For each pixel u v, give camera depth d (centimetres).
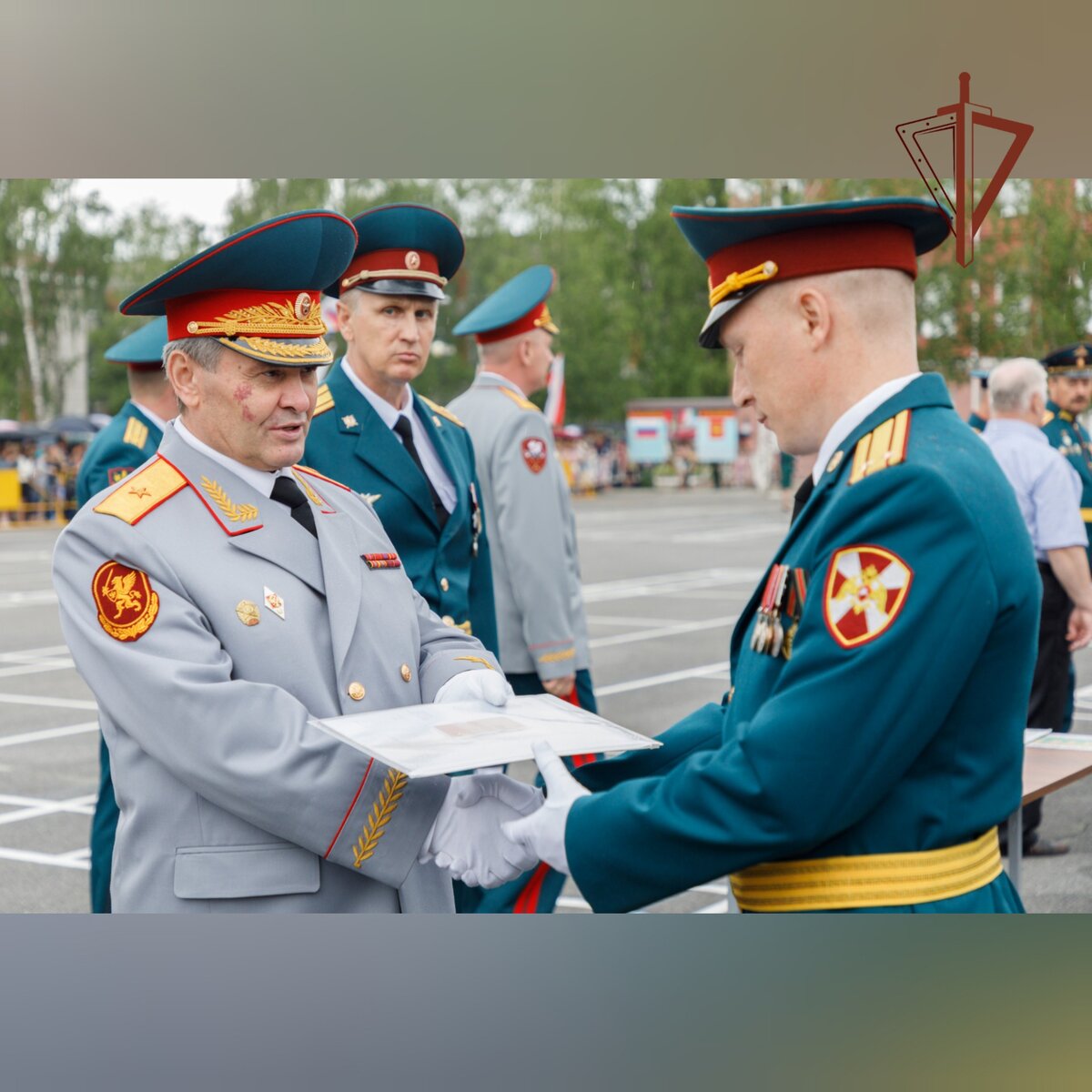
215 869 216
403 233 354
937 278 2395
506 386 457
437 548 360
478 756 188
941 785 183
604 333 4188
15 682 937
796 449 202
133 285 3872
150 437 435
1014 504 185
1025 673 186
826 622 177
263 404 223
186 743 209
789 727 174
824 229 193
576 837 189
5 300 3741
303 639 224
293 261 221
